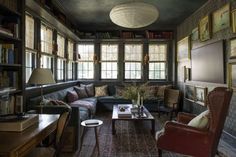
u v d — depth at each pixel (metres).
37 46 4.63
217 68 4.42
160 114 6.42
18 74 3.29
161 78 7.89
